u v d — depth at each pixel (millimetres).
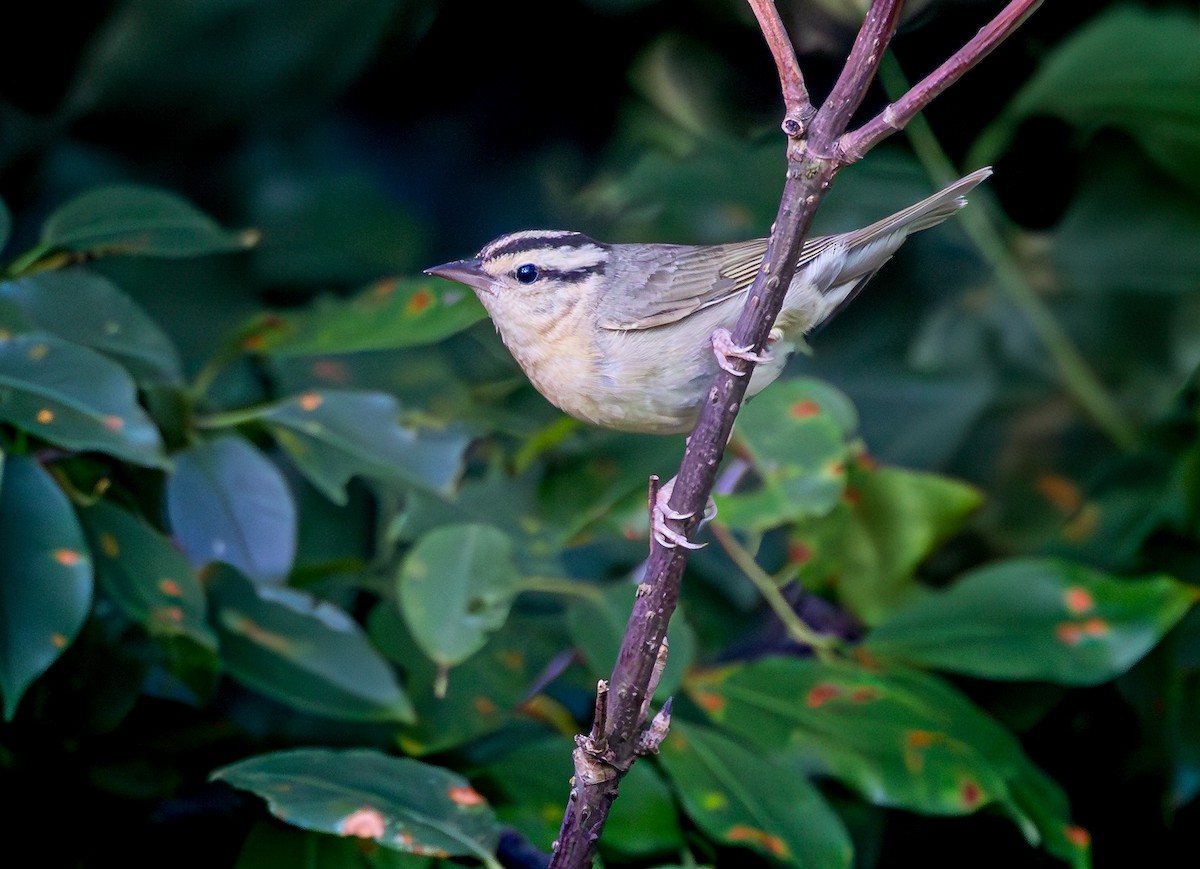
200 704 7879
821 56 10938
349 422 8242
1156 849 9367
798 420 8391
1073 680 7781
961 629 8055
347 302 8742
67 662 8078
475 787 7691
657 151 10625
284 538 8000
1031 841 7254
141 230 8359
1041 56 10555
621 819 7352
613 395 8047
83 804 8227
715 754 7441
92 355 7363
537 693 8406
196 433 8234
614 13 10594
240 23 9969
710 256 8156
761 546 9742
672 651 7676
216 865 8359
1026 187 10750
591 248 8188
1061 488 10391
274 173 10539
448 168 10898
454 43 10648
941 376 10641
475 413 9148
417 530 8742
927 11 10727
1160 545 9148
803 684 7816
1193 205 10266
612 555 9547
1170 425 9414
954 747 7434
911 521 8711
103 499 8031
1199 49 8648
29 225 10312
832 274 7957
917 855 9352
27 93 10117
